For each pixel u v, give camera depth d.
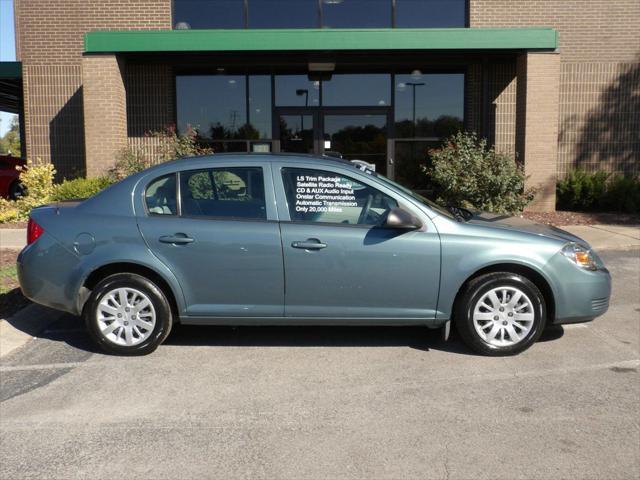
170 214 5.38
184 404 4.44
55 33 14.49
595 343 5.74
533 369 5.08
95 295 5.33
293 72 14.74
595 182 14.07
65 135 14.71
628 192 13.89
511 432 3.96
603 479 3.41
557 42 12.91
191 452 3.74
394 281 5.27
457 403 4.42
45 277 5.39
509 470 3.50
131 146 14.52
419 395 4.57
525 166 13.27
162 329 5.38
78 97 14.63
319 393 4.62
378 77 14.74
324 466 3.56
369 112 14.82
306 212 5.34
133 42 12.77
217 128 14.81
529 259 5.25
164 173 5.46
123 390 4.70
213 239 5.26
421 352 5.51
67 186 12.59
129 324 5.38
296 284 5.27
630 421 4.11
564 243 5.37
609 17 14.53
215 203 5.39
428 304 5.32
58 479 3.45
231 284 5.30
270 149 14.88
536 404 4.39
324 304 5.32
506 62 14.45
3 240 10.48
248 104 14.77
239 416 4.24
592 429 4.00
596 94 14.77
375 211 5.34
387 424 4.09
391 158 14.88
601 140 14.91
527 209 13.57
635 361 5.26
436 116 14.80
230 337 5.98
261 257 5.25
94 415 4.27
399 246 5.23
